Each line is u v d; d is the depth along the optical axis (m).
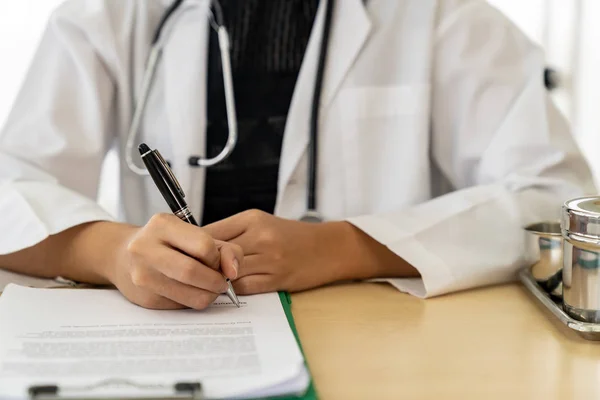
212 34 1.18
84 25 1.15
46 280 0.92
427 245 0.92
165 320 0.72
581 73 2.11
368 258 0.92
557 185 1.04
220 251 0.76
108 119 1.19
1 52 1.77
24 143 1.10
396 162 1.16
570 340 0.72
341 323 0.77
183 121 1.15
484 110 1.15
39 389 0.54
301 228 0.89
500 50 1.18
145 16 1.20
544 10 2.10
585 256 0.72
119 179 1.22
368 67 1.17
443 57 1.17
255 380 0.57
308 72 1.16
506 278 0.91
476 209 0.98
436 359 0.67
